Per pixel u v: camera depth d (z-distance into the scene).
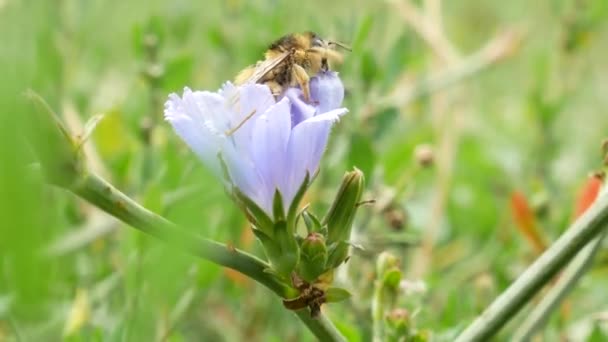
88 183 0.15
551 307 0.21
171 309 0.23
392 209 0.29
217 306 0.31
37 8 0.27
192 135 0.16
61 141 0.14
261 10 0.37
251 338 0.31
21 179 0.09
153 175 0.30
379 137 0.31
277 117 0.16
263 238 0.16
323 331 0.17
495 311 0.19
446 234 0.35
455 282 0.32
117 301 0.27
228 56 0.38
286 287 0.16
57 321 0.25
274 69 0.18
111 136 0.36
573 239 0.18
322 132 0.17
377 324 0.20
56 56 0.32
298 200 0.16
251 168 0.16
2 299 0.21
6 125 0.09
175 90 0.32
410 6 0.37
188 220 0.16
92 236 0.29
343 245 0.17
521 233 0.31
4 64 0.10
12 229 0.09
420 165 0.31
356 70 0.31
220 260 0.16
